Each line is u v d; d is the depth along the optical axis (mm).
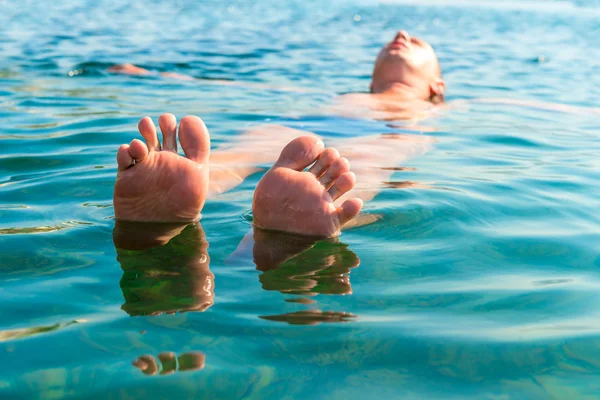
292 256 860
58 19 4430
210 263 838
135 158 915
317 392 627
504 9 7949
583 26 5570
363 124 1582
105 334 696
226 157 1244
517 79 2615
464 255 876
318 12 6562
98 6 5836
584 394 630
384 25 5230
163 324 713
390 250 884
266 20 5305
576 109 1892
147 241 892
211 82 2250
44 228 926
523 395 629
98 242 887
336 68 2791
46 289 776
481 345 688
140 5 6238
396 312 743
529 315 742
